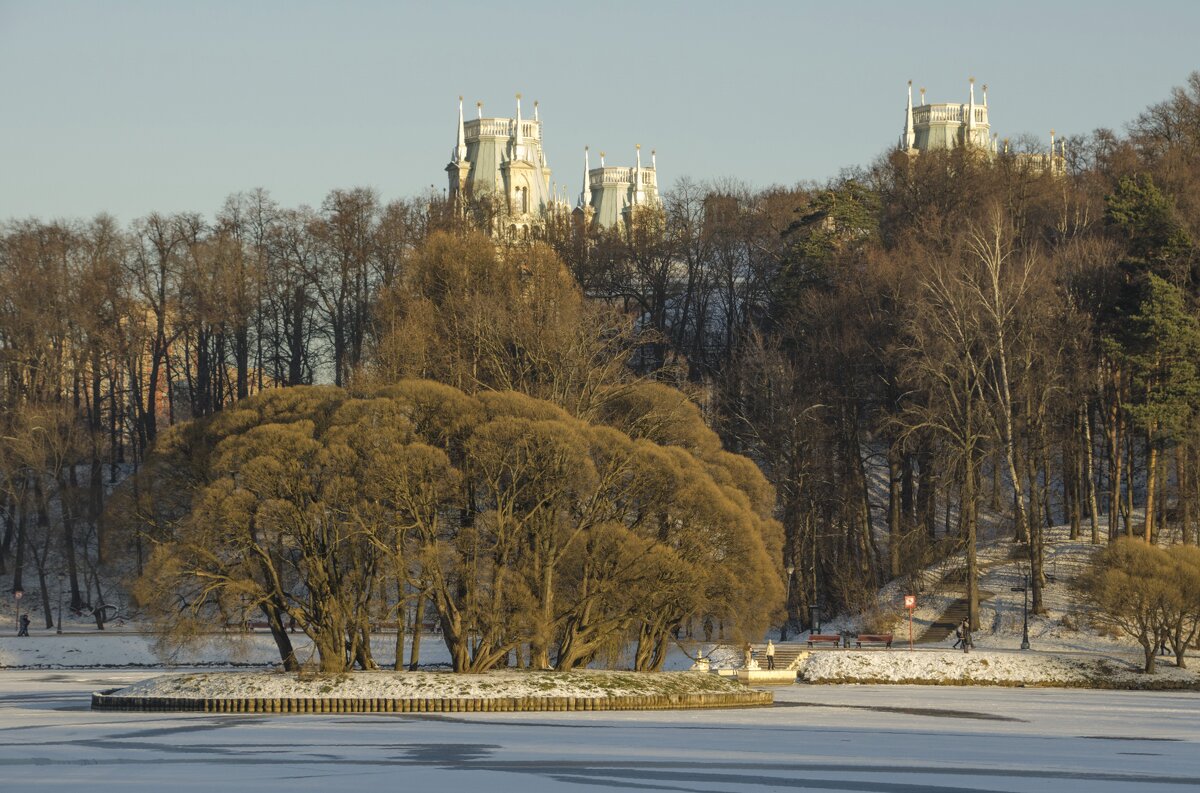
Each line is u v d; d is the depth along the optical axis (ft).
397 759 314.76
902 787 276.82
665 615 504.43
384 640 633.20
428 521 458.91
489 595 472.03
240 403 490.90
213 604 461.37
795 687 568.82
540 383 584.81
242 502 444.96
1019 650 611.88
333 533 456.45
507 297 635.66
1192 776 295.48
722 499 486.79
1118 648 621.31
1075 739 366.63
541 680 454.81
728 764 308.19
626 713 436.76
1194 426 643.04
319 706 436.76
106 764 306.55
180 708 440.04
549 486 464.24
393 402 460.14
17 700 482.69
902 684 579.89
